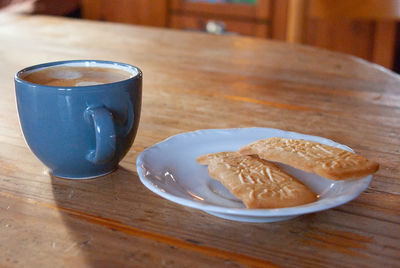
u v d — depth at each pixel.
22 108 0.37
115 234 0.32
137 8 2.06
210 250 0.31
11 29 0.95
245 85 0.65
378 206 0.36
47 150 0.38
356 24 1.76
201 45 0.86
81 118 0.36
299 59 0.79
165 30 0.98
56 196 0.37
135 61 0.75
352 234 0.33
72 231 0.32
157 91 0.62
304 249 0.31
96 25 1.00
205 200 0.36
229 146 0.42
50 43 0.85
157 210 0.35
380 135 0.50
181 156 0.40
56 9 1.65
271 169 0.36
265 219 0.33
